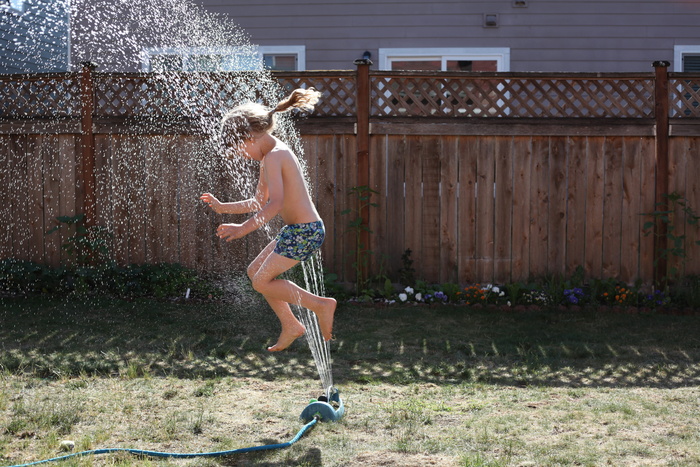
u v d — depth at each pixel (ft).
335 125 23.15
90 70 23.53
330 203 23.43
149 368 15.14
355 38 31.24
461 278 23.58
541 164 23.29
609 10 30.66
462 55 31.12
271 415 12.15
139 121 23.59
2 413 11.89
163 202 23.85
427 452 10.36
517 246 23.48
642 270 23.31
